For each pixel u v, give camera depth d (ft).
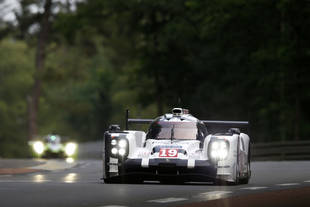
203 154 136.26
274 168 205.16
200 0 458.50
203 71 524.52
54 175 176.96
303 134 451.53
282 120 440.04
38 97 625.82
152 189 124.77
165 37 505.25
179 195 113.80
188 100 531.09
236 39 456.04
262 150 306.76
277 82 448.24
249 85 502.38
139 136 142.72
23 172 185.68
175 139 142.20
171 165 134.21
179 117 147.43
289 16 421.59
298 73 432.25
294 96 441.68
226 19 438.40
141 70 537.24
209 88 518.37
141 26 539.29
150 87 558.56
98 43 634.43
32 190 121.19
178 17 501.56
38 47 618.03
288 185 138.41
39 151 323.16
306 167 209.46
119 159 137.08
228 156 135.03
